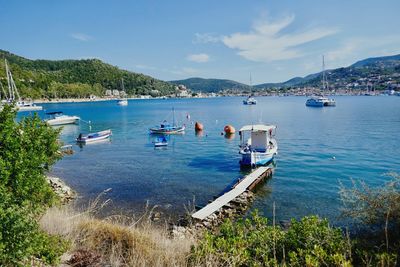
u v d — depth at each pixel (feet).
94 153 116.57
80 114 322.14
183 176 80.94
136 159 104.01
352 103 389.39
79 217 31.01
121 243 23.47
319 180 74.33
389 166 85.15
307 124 188.44
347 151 105.81
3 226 14.65
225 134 161.17
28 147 22.53
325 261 18.31
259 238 21.67
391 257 17.97
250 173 78.38
